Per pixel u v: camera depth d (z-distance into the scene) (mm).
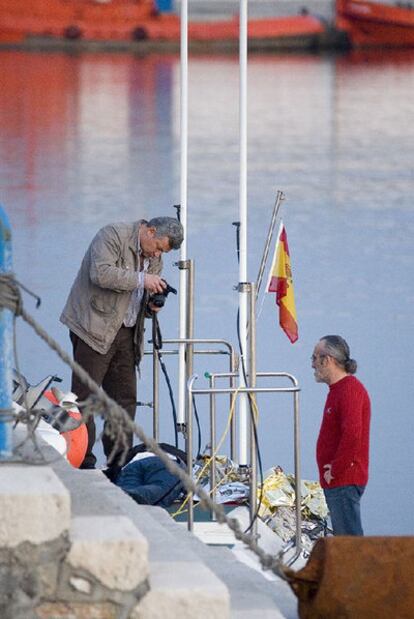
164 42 111188
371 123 110750
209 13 110688
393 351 78750
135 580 19984
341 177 109938
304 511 39531
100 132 110375
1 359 21609
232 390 34125
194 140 110438
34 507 19766
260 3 111625
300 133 110875
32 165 108938
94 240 37656
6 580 19750
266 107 111312
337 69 111562
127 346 38500
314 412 61062
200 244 96000
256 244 98438
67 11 110812
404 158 110250
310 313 87500
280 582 26844
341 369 38281
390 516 49562
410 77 110812
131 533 20250
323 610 23078
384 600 22969
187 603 20047
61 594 19875
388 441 60312
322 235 103250
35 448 22078
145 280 37312
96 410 21875
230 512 36281
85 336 37719
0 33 111188
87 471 29344
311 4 111500
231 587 23938
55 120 110625
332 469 37812
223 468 38812
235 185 108812
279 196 39531
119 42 111125
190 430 33594
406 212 106875
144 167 109125
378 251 99625
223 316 78438
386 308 88062
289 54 111688
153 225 37531
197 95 111062
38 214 105188
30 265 91375
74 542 19875
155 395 39750
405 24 111688
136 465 36500
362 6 111750
